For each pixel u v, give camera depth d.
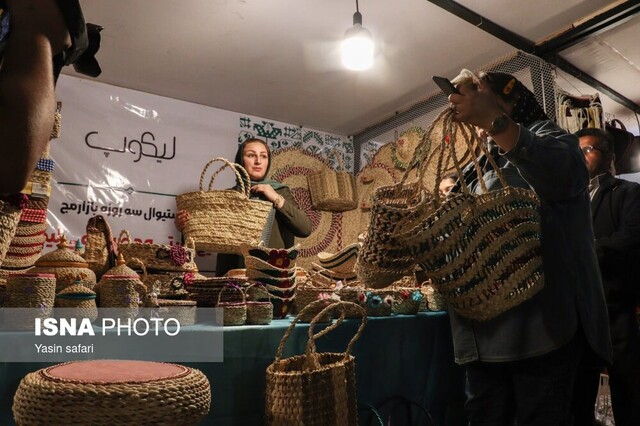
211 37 2.71
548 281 1.35
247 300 1.58
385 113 3.74
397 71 3.10
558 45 2.69
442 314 1.99
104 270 1.64
